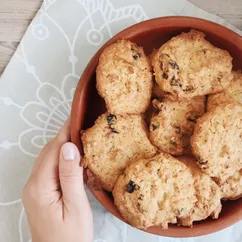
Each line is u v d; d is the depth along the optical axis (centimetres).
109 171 38
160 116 38
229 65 38
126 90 37
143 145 38
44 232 40
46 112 44
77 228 39
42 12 44
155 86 39
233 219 38
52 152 39
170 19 38
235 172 38
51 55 44
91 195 44
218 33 38
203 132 37
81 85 38
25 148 44
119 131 38
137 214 37
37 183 39
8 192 44
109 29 44
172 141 38
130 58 38
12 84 44
